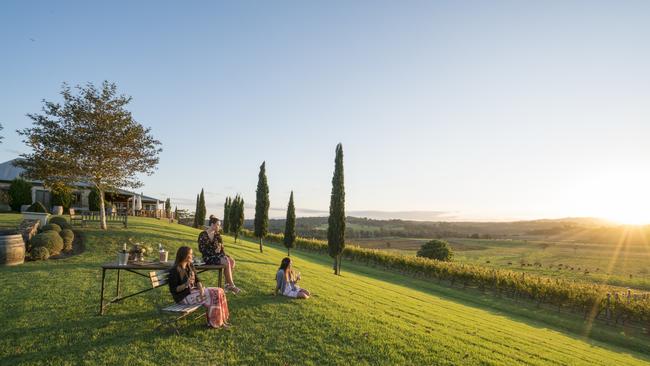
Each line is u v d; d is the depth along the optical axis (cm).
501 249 9162
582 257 7681
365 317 964
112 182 2462
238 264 1644
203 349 706
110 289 1066
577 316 2505
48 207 3966
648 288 4578
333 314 947
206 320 845
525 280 2864
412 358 736
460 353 798
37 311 854
